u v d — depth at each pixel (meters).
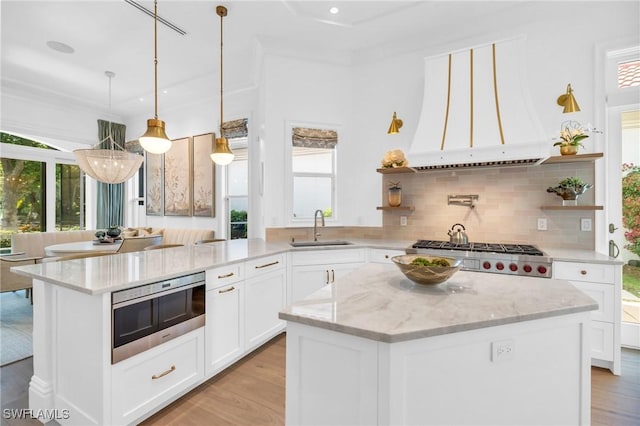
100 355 1.61
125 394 1.70
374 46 3.71
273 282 2.88
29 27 3.21
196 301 2.10
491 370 1.11
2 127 4.66
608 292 2.33
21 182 5.11
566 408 1.21
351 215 3.94
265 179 3.65
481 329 1.09
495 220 3.21
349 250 3.26
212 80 4.51
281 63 3.67
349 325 1.02
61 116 5.29
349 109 3.93
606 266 2.33
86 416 1.68
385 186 3.77
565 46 2.92
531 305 1.21
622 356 2.65
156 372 1.85
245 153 4.99
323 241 3.51
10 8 2.89
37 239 4.74
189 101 5.26
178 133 5.50
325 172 4.00
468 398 1.08
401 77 3.67
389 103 3.74
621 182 2.81
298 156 3.93
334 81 3.87
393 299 1.30
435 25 3.29
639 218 2.76
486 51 2.88
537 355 1.17
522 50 2.76
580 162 2.88
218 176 5.11
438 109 3.03
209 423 1.85
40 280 1.89
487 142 2.76
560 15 2.93
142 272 1.94
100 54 3.78
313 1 2.89
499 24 3.14
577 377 1.23
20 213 5.11
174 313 1.95
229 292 2.38
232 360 2.39
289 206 3.72
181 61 3.97
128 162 3.90
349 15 3.11
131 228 5.42
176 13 3.01
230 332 2.39
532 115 2.66
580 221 2.88
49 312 1.90
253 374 2.39
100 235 4.31
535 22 3.03
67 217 5.66
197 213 5.23
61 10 2.94
